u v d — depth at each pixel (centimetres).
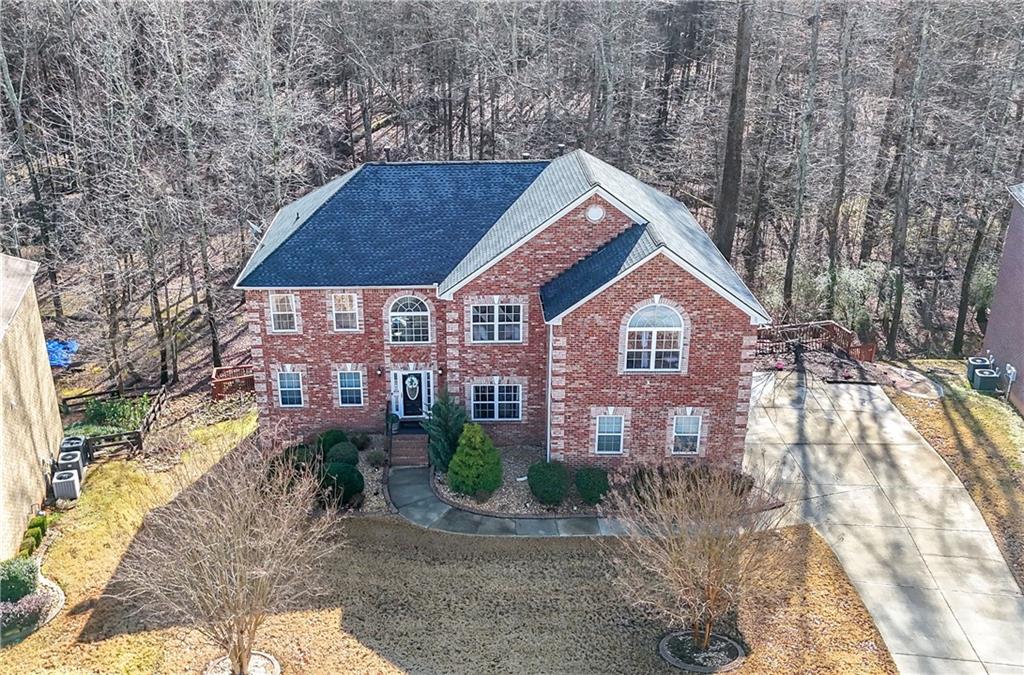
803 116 4050
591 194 2681
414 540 2525
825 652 2069
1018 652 2069
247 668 1953
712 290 2550
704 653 2077
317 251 2952
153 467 2931
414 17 5731
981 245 4491
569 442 2752
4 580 2192
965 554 2428
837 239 4778
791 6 4888
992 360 3534
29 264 2895
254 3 4038
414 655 2064
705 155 5316
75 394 3741
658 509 2120
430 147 5925
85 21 4491
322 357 3000
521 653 2077
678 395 2692
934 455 2928
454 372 2947
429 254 2969
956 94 4731
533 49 5181
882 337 4459
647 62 5612
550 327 2600
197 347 4159
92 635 2120
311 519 2570
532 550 2481
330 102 5947
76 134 4056
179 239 3938
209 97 4709
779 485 2741
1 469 2364
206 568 1823
